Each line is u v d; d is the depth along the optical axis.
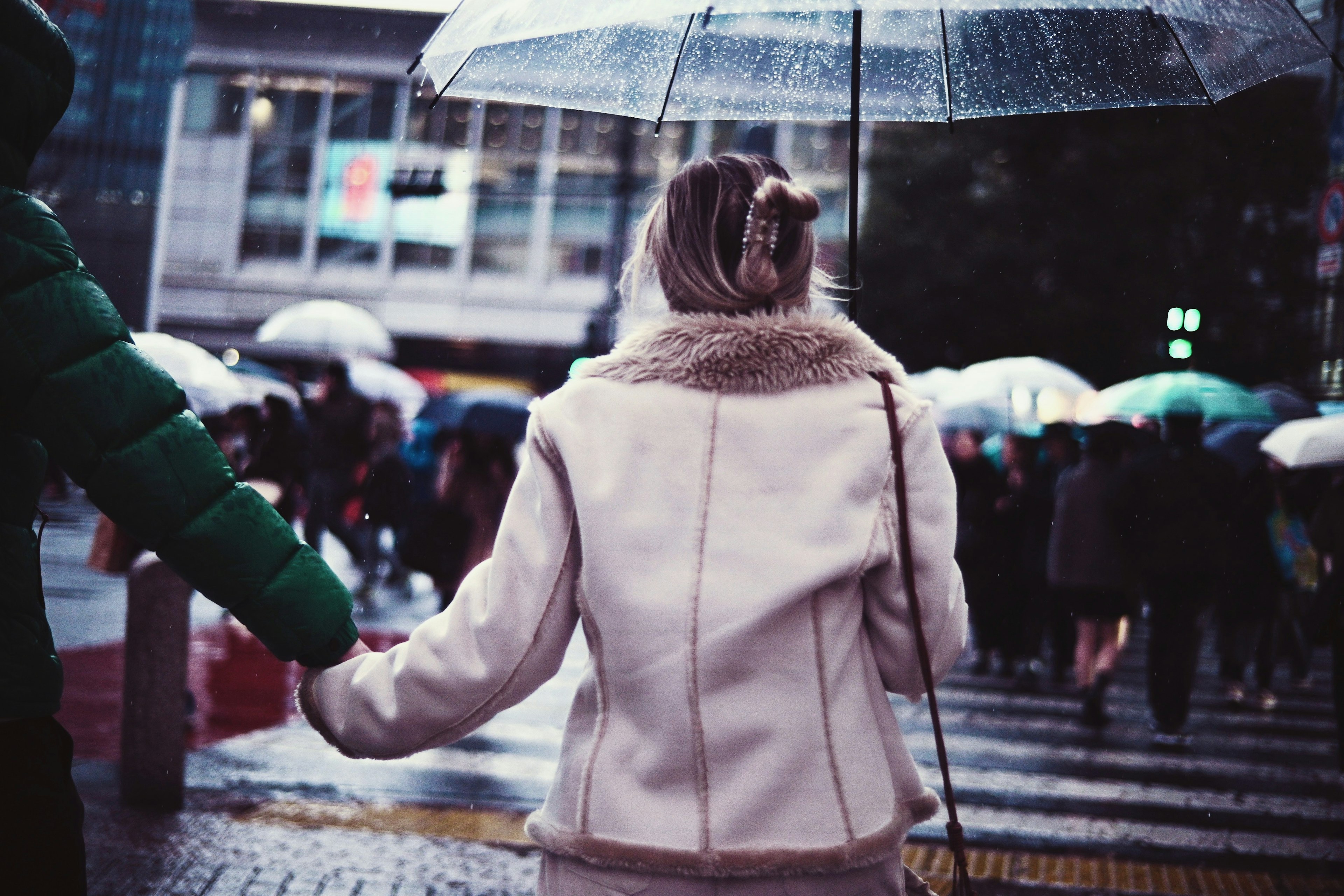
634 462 1.64
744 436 1.65
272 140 44.69
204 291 45.00
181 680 5.22
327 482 13.19
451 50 2.41
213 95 44.62
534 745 6.87
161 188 44.97
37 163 47.72
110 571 7.09
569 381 1.75
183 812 5.17
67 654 8.84
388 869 4.59
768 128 39.00
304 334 22.67
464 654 1.64
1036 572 10.62
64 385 1.59
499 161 44.06
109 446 1.61
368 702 1.68
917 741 7.69
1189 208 21.84
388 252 44.84
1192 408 12.59
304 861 4.62
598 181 43.47
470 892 4.39
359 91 44.25
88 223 45.94
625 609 1.60
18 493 1.65
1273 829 5.88
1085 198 22.53
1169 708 8.00
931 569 1.67
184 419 1.68
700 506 1.62
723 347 1.66
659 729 1.58
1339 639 6.50
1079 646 9.09
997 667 11.42
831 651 1.62
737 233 1.73
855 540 1.62
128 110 49.66
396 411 13.52
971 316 24.28
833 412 1.67
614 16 2.12
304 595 1.72
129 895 4.15
